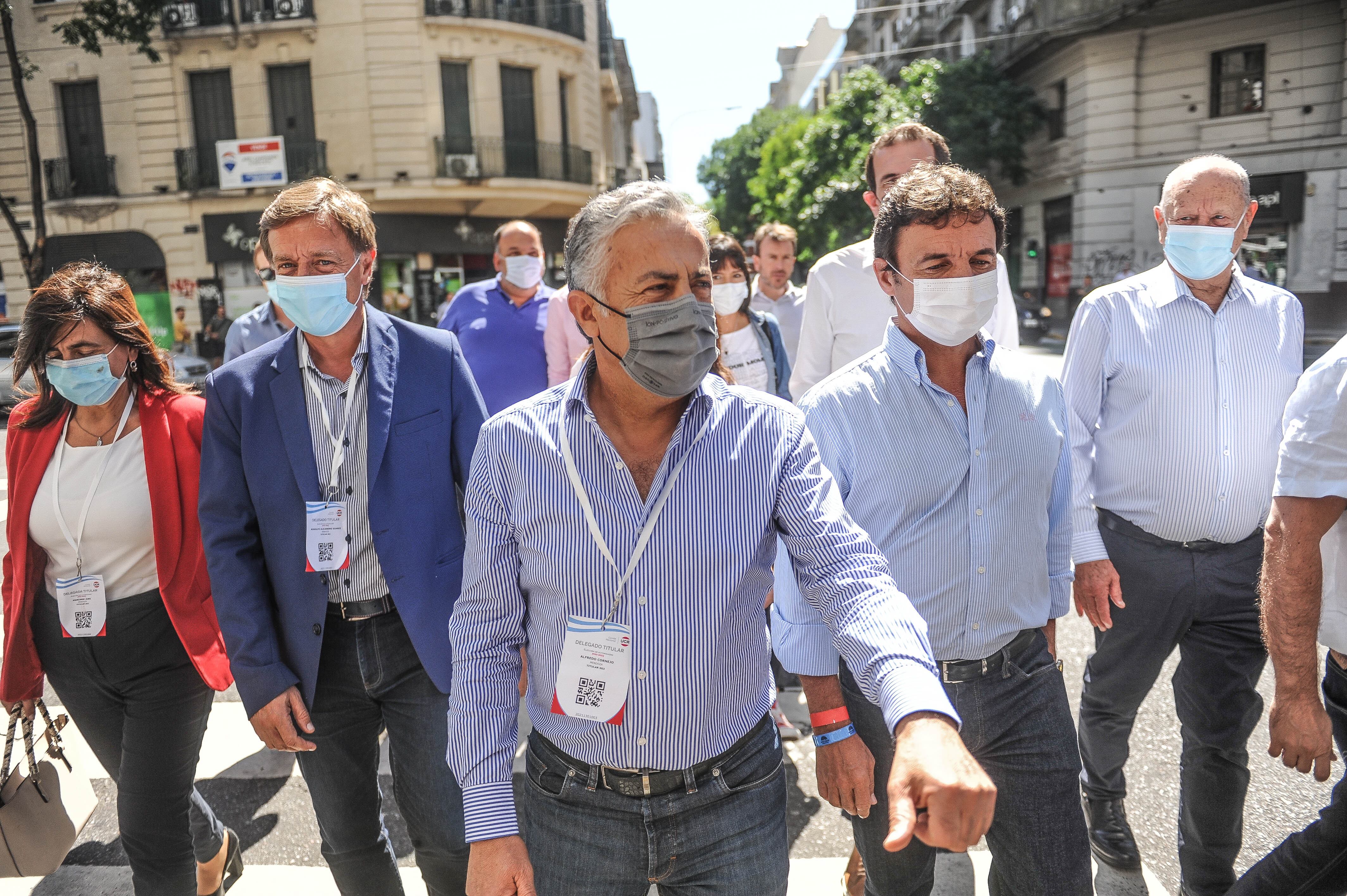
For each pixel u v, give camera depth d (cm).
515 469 149
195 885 222
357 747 211
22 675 224
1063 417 200
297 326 202
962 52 2677
